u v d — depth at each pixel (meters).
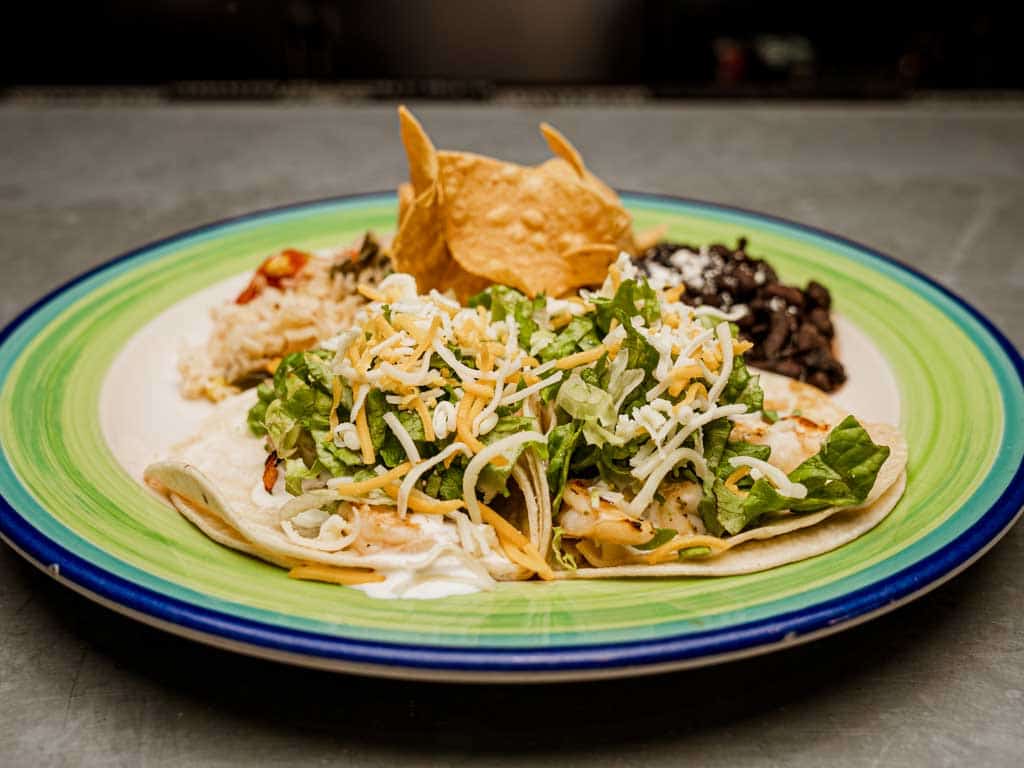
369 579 0.23
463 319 0.27
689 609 0.22
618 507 0.25
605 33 0.90
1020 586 0.26
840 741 0.21
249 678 0.23
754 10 0.92
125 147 0.65
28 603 0.25
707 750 0.21
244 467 0.28
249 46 0.89
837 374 0.34
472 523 0.25
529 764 0.20
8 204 0.55
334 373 0.26
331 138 0.67
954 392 0.31
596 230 0.35
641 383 0.27
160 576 0.22
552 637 0.20
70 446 0.29
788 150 0.66
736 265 0.38
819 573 0.23
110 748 0.21
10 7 0.87
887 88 0.82
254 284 0.38
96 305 0.36
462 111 0.74
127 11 0.88
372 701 0.22
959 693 0.22
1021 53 0.88
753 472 0.26
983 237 0.52
